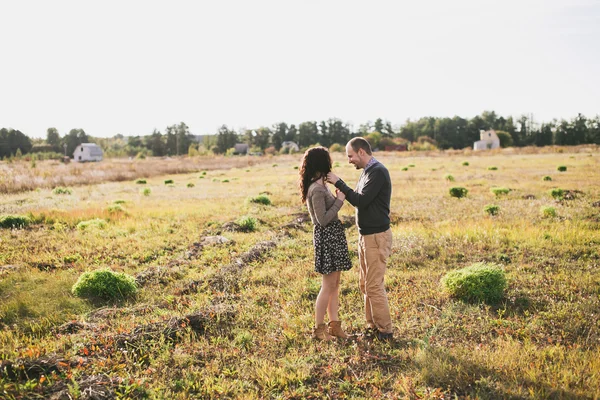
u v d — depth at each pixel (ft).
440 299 17.52
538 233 27.89
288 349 13.44
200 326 14.88
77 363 11.75
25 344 13.50
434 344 13.42
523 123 370.12
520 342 13.46
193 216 38.81
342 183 13.35
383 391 11.24
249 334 14.23
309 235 31.12
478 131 375.86
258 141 386.11
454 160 142.82
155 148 354.54
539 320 15.12
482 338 13.88
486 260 23.27
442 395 10.64
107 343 13.17
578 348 12.83
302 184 13.79
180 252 26.84
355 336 14.29
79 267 23.36
